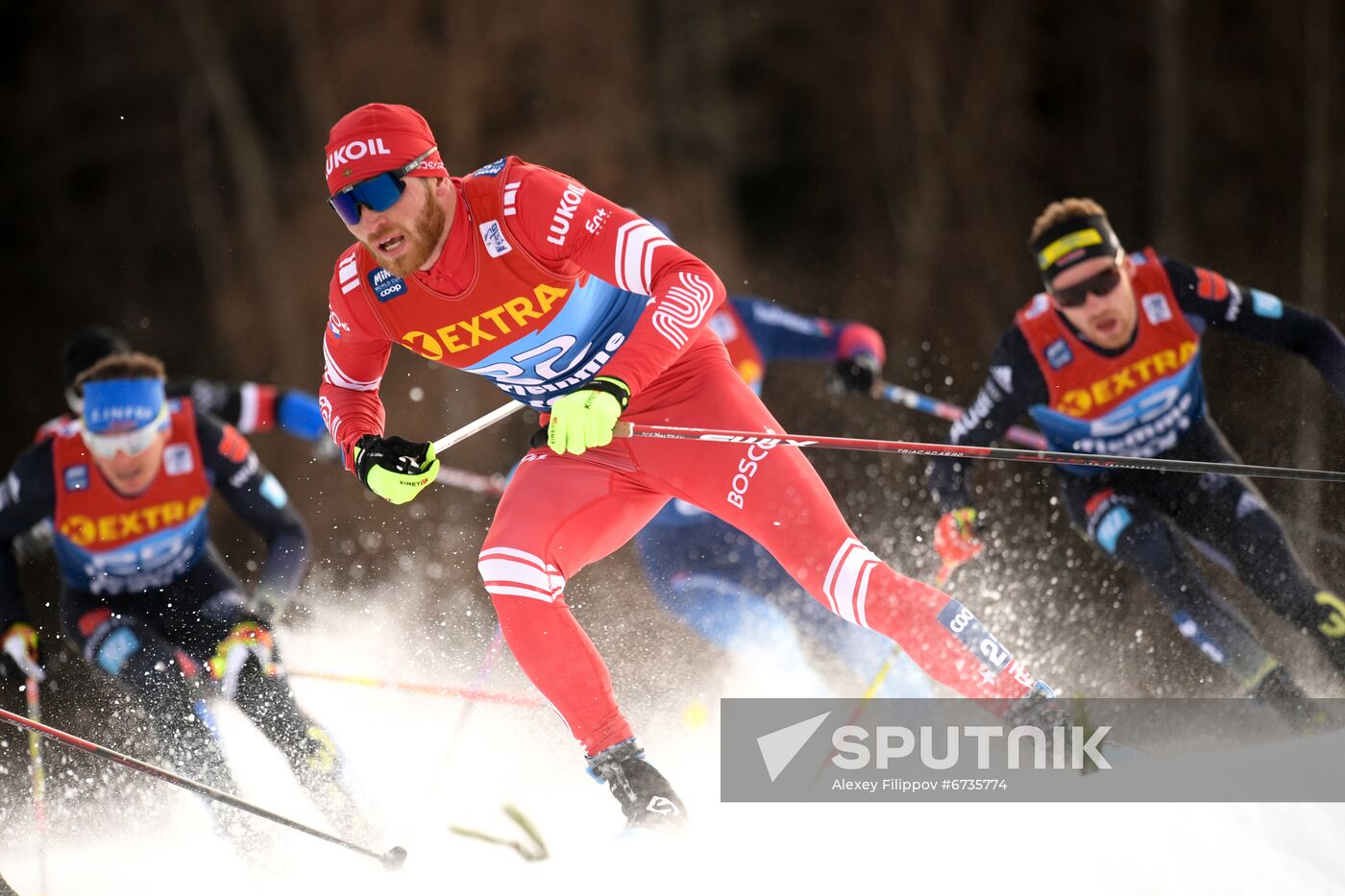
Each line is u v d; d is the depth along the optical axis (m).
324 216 59.38
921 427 45.09
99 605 17.66
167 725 15.96
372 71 60.25
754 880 11.18
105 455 17.12
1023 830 11.55
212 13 60.19
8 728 20.77
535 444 11.84
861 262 63.19
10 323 58.94
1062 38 62.22
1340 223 56.06
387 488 12.03
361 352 12.60
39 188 59.84
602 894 11.01
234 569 44.44
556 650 11.92
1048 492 26.83
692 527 19.14
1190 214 58.44
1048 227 16.62
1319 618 16.02
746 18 64.62
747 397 12.76
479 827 14.98
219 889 14.39
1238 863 10.84
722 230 63.75
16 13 60.31
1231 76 58.09
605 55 62.25
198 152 60.41
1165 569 16.44
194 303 59.94
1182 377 16.81
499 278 11.80
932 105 63.16
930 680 17.86
